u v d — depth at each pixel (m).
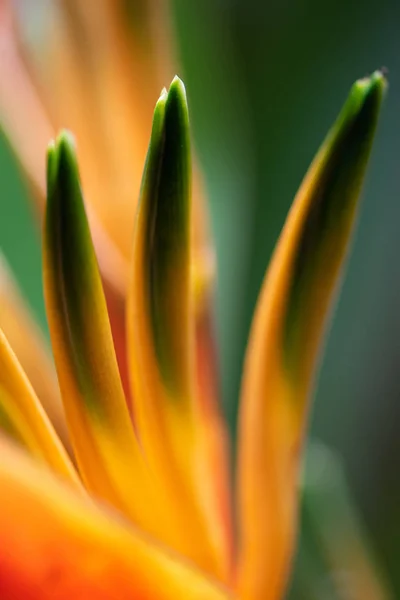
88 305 0.11
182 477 0.12
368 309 0.20
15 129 0.14
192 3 0.17
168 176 0.11
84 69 0.14
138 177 0.14
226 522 0.13
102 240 0.14
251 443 0.12
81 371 0.11
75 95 0.14
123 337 0.14
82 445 0.11
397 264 0.21
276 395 0.12
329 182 0.11
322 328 0.12
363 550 0.17
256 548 0.12
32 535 0.10
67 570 0.11
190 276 0.11
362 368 0.20
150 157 0.11
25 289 0.17
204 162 0.17
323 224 0.11
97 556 0.11
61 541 0.11
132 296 0.11
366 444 0.22
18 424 0.11
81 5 0.14
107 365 0.11
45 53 0.14
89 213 0.14
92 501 0.11
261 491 0.12
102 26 0.14
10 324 0.13
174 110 0.11
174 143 0.11
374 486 0.23
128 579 0.11
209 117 0.17
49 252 0.11
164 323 0.11
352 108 0.11
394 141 0.20
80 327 0.11
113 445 0.11
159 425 0.12
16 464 0.10
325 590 0.17
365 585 0.17
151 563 0.11
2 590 0.10
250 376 0.12
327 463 0.17
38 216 0.15
